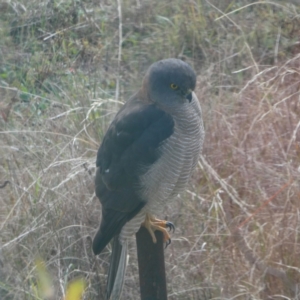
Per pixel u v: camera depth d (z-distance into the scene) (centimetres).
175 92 769
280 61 1341
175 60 785
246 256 939
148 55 1404
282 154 1084
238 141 1123
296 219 957
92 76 1260
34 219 966
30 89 1301
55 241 949
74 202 975
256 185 1048
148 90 791
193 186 1043
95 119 1095
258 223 976
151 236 702
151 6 1513
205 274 922
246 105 1178
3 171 1068
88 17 1420
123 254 796
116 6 1508
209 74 1284
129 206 783
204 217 984
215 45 1412
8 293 916
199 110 789
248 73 1322
